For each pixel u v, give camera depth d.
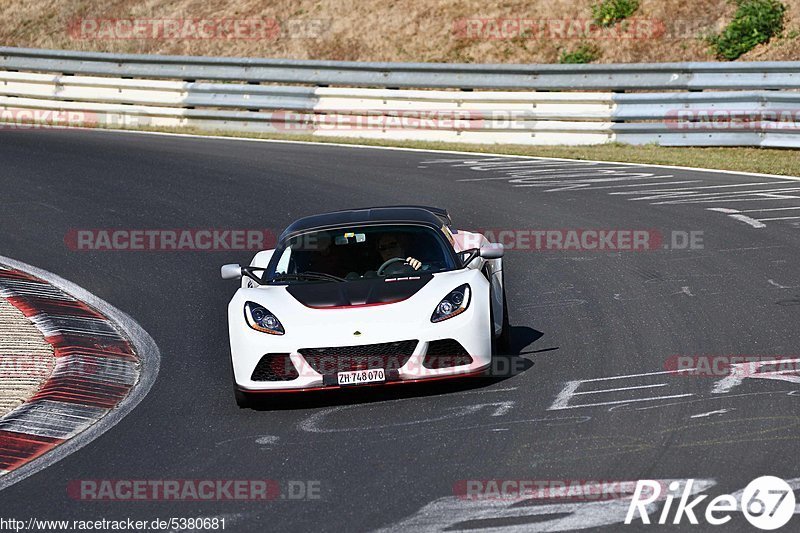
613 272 37.28
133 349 32.66
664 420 22.41
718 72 64.12
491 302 27.52
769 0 79.00
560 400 24.38
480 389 25.77
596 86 67.25
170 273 41.31
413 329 25.05
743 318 30.27
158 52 95.06
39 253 45.00
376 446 22.33
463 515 18.25
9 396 27.69
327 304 26.28
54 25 102.19
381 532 17.84
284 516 19.00
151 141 71.88
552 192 52.25
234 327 26.19
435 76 71.00
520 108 68.06
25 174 61.09
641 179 54.69
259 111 75.25
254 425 24.67
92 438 24.84
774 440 20.66
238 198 53.44
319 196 53.06
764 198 48.03
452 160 62.62
